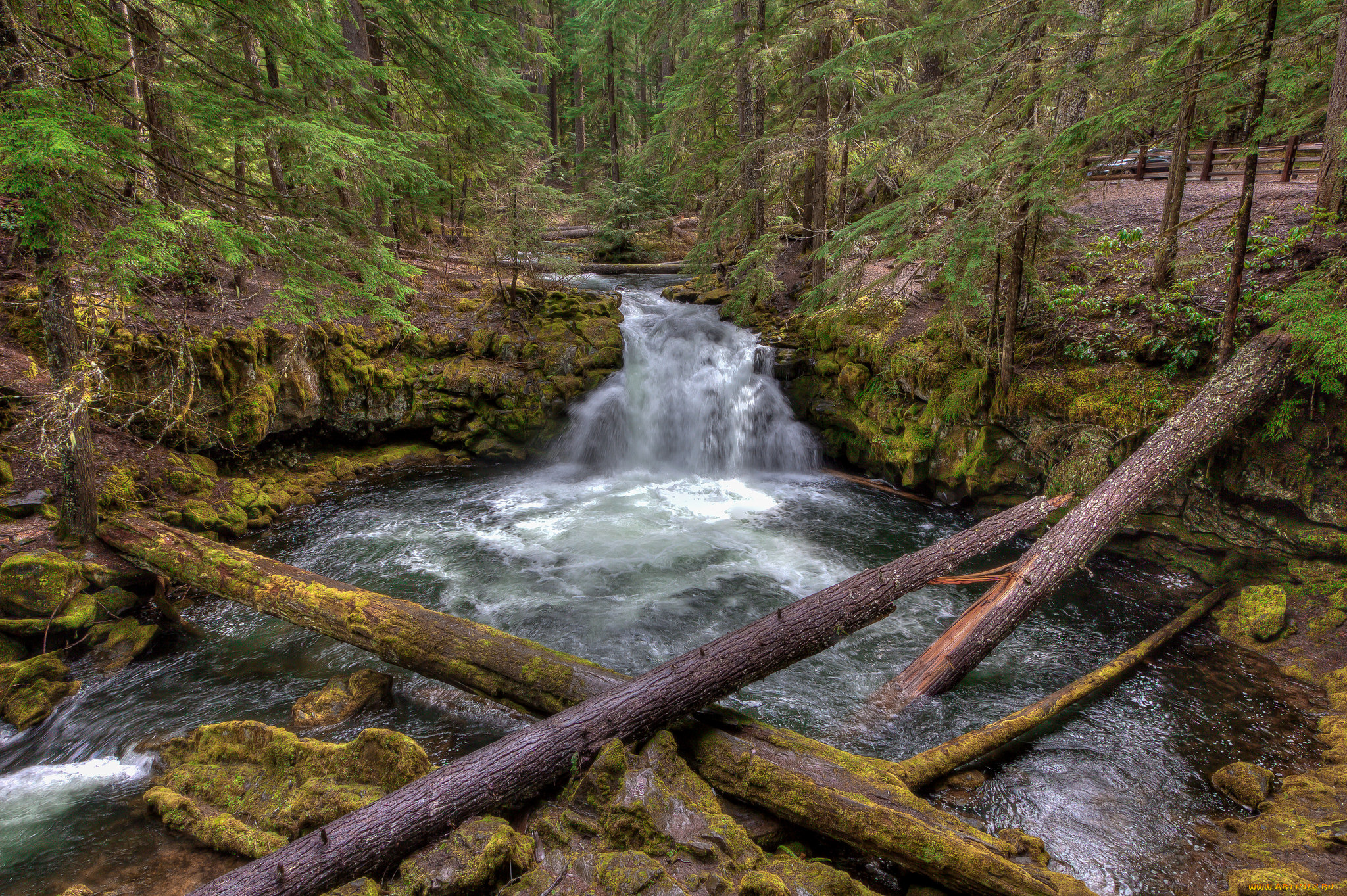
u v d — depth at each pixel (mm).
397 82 10438
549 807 3822
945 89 8547
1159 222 11016
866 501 10492
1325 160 7840
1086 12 9883
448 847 3375
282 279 6289
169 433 8898
